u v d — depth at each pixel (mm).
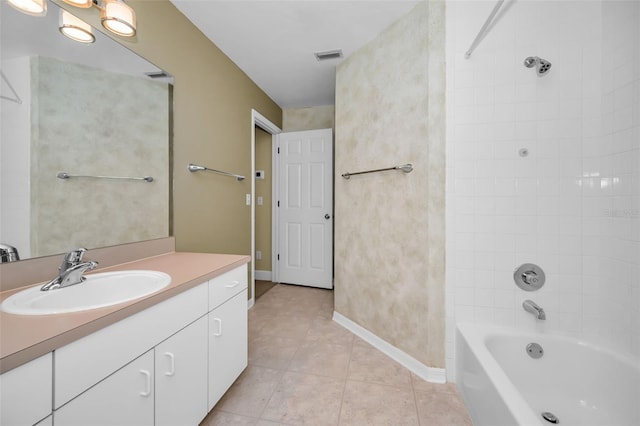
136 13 1523
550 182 1597
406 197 1837
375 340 2096
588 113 1546
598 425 1368
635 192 1349
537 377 1556
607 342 1493
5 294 965
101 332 787
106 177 1372
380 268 2059
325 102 3600
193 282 1154
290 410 1442
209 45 2164
